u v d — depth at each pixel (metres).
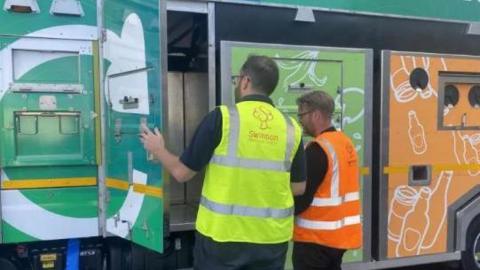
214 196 2.64
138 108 3.43
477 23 5.06
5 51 3.77
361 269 4.66
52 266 4.11
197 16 4.29
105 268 4.31
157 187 3.24
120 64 3.68
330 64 4.43
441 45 4.95
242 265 2.65
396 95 4.70
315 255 3.27
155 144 2.85
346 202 3.31
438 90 4.88
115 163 3.83
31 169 3.87
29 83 3.84
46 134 3.89
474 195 5.11
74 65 3.96
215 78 4.11
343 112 4.50
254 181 2.65
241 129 2.64
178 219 4.32
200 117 4.55
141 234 3.48
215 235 2.62
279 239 2.73
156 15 3.14
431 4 4.88
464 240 5.07
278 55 4.23
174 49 4.79
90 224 4.03
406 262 4.84
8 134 3.79
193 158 2.64
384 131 4.67
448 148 4.96
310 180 3.20
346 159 3.31
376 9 4.65
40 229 3.91
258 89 2.78
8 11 3.78
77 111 3.96
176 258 4.41
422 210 4.88
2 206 3.81
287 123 2.80
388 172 4.70
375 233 4.75
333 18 4.50
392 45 4.75
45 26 3.87
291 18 4.34
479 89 5.14
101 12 4.00
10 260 4.08
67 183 3.96
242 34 4.18
